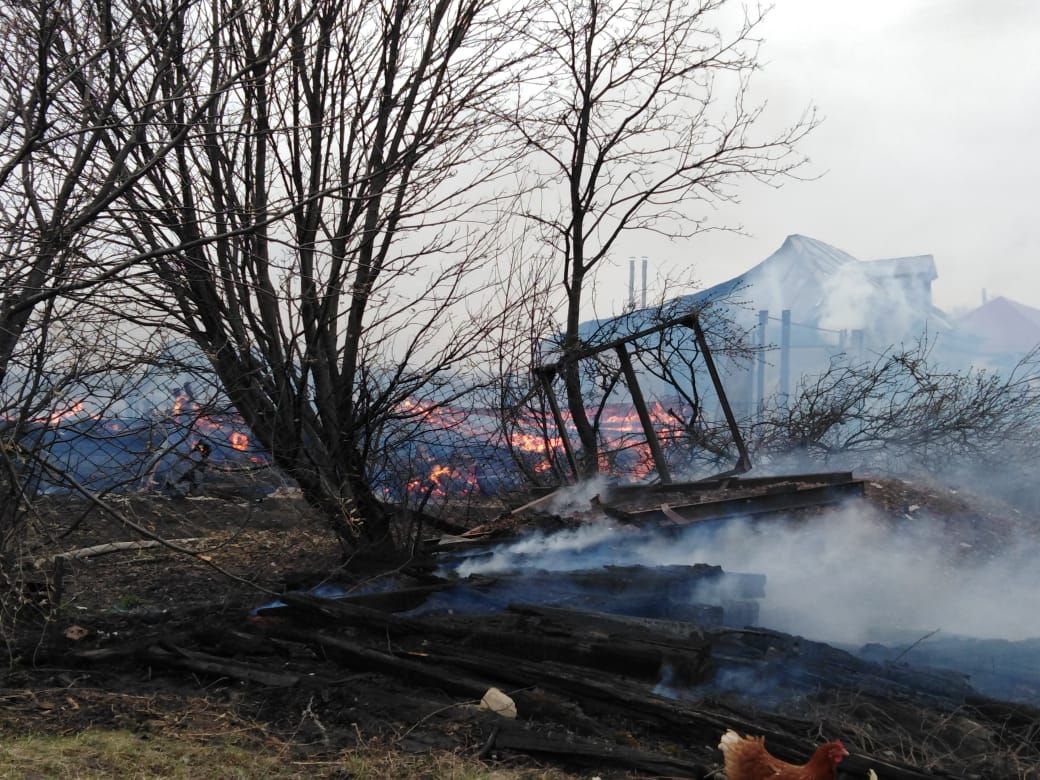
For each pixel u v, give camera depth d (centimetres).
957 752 453
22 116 563
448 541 812
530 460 1183
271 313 787
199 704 491
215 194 743
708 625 620
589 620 588
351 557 771
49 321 588
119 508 745
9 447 562
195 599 735
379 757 428
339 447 810
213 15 685
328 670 550
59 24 583
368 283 751
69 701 489
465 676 524
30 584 646
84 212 598
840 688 523
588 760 431
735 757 363
